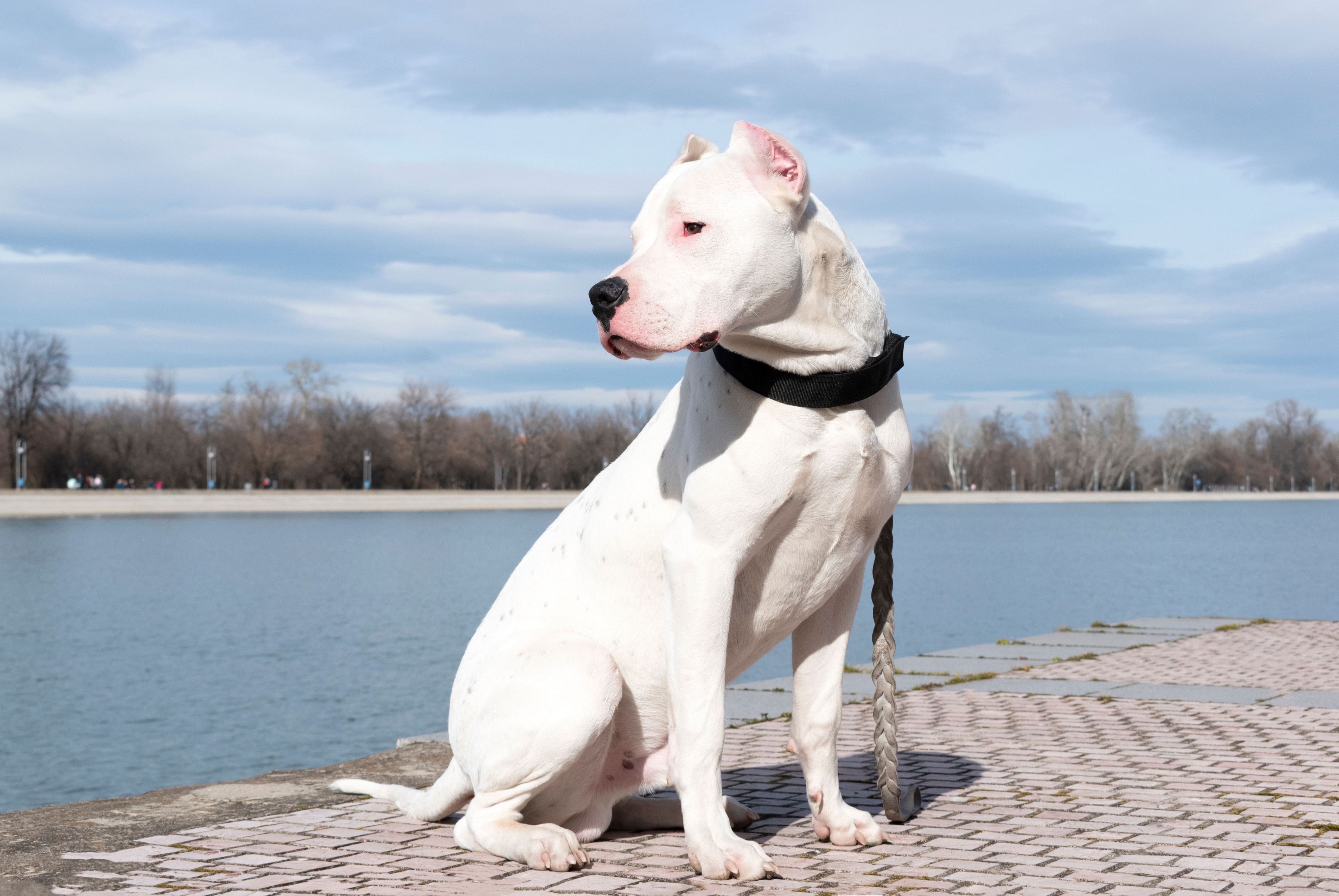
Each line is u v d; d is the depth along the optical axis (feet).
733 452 10.48
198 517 222.89
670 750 10.90
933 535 159.53
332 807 14.15
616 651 11.57
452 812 13.10
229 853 11.85
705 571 10.58
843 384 10.44
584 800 11.85
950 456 479.00
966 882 10.48
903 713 20.77
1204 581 83.30
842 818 11.87
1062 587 78.38
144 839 12.48
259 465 357.61
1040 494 447.42
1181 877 10.60
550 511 270.05
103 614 66.03
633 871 10.99
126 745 33.24
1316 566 98.43
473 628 59.16
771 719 20.59
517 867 11.21
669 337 9.74
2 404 326.85
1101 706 21.50
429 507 277.23
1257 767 15.72
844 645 11.93
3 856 11.76
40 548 126.00
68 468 334.03
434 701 39.37
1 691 41.70
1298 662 27.81
